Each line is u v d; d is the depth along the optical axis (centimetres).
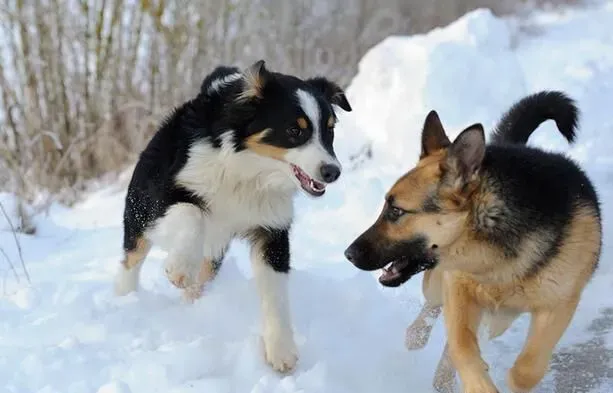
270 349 703
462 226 612
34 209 1189
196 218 752
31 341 738
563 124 774
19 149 1382
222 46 1520
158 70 1465
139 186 800
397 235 628
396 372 712
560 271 615
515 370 631
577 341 763
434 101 1251
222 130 745
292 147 743
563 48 1658
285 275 760
